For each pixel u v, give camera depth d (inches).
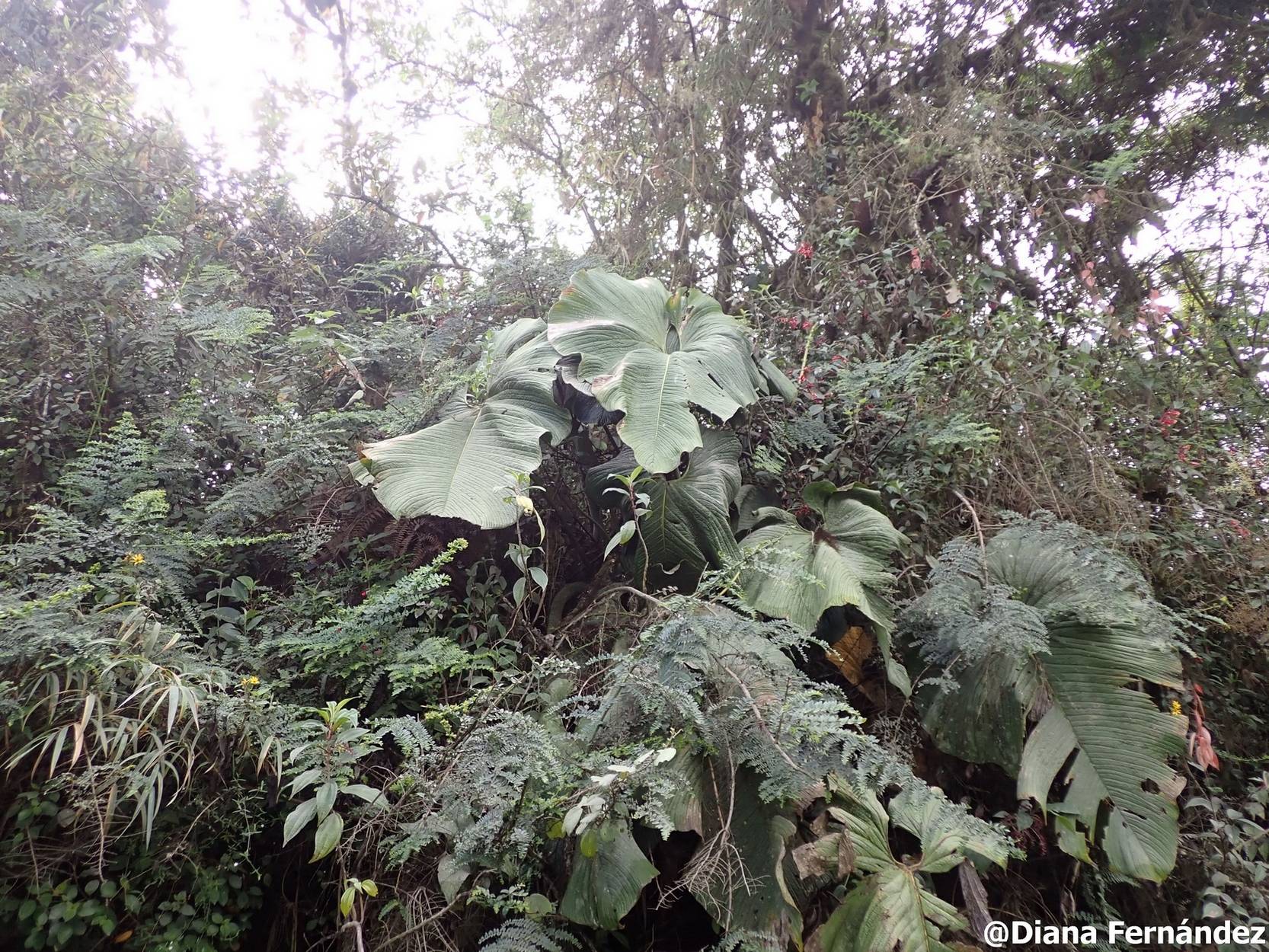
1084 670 86.9
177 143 149.1
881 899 66.1
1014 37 194.7
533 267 132.0
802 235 183.9
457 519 98.6
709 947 65.2
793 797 64.9
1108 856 78.9
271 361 123.5
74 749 61.8
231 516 93.6
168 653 69.9
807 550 94.0
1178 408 133.3
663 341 110.7
